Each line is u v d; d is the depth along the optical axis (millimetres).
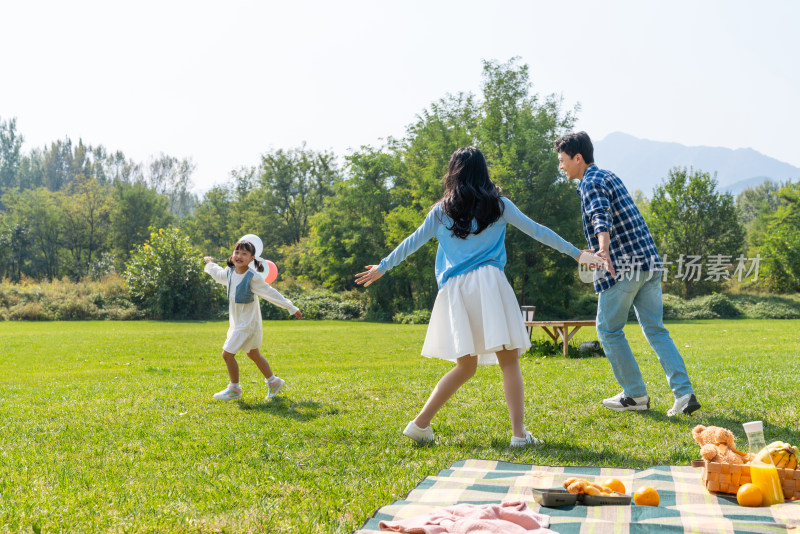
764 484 2627
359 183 41656
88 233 59500
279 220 61188
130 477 3371
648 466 3527
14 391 7180
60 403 6129
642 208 47750
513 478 3119
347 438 4375
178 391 6961
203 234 68125
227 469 3523
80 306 30062
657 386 6785
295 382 7688
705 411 5184
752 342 14477
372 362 11211
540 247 33375
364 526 2426
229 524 2557
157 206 62250
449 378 4215
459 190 4129
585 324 11641
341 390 6801
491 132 35969
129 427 4859
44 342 15773
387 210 41469
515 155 33938
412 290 39094
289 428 4734
